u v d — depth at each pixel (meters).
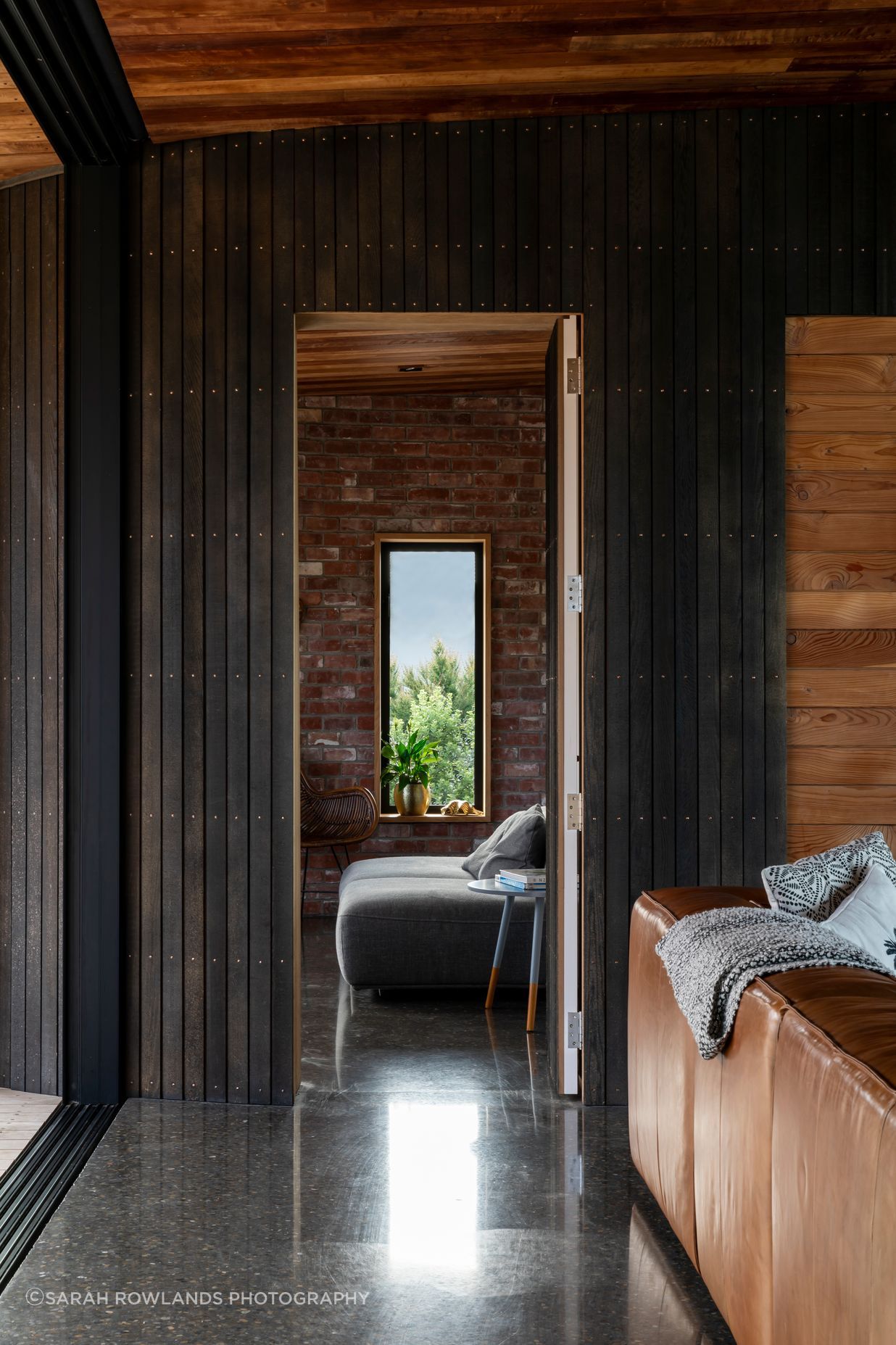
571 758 3.81
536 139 3.79
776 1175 1.88
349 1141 3.43
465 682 7.74
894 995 1.92
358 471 7.60
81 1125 3.55
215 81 3.44
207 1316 2.40
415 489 7.62
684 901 2.86
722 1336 2.33
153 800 3.82
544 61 3.41
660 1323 2.38
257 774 3.81
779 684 3.80
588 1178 3.15
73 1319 2.39
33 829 3.94
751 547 3.80
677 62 3.46
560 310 3.79
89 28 3.06
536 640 7.65
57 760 3.90
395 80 3.48
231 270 3.80
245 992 3.79
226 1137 3.46
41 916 3.92
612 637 3.79
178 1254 2.69
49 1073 3.90
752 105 3.78
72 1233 2.80
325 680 7.58
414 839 7.55
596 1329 2.35
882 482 3.85
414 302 3.78
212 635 3.81
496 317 3.83
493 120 3.79
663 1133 2.70
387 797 7.71
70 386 3.81
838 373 3.83
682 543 3.80
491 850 5.58
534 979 4.69
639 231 3.79
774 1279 1.88
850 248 3.80
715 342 3.80
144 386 3.82
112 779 3.79
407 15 3.11
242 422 3.81
